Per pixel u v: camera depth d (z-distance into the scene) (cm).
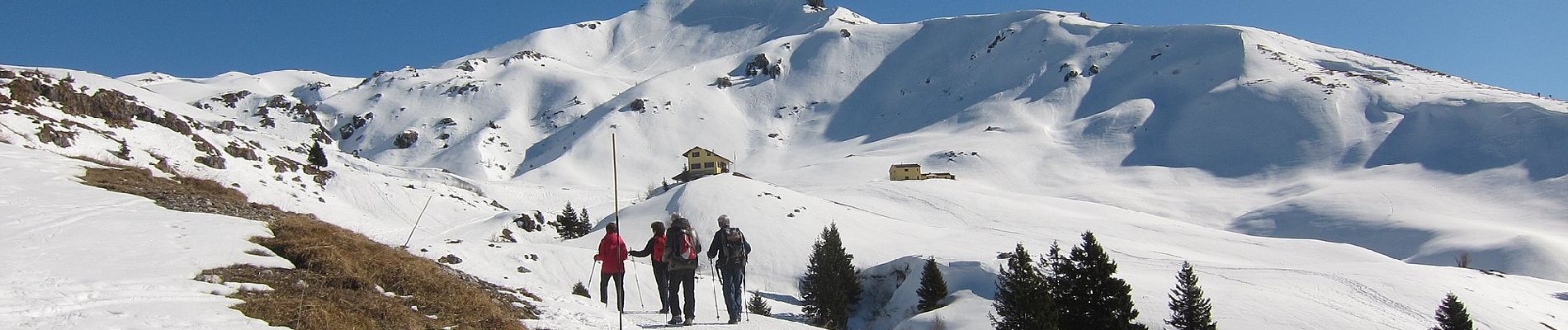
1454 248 8394
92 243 913
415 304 916
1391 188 12250
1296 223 10850
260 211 1576
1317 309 3653
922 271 4606
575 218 7681
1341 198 11475
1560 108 14588
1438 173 13438
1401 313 3741
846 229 6719
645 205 7788
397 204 6756
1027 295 3136
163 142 5047
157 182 1619
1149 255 5612
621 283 1145
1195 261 5494
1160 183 15238
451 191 8219
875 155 18712
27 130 3791
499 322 928
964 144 18550
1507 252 7825
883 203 9119
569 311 1118
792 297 5059
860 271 5094
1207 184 15200
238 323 684
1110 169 16750
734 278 1248
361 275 950
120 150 4384
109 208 1184
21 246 869
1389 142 15662
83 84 5300
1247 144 17000
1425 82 19388
